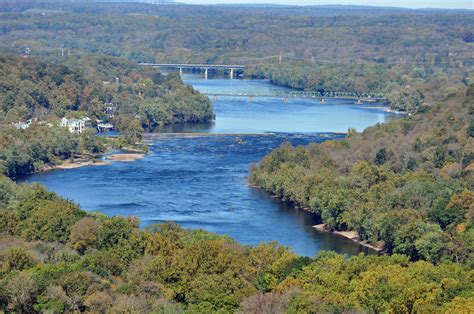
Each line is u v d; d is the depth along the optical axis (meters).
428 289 193.88
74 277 191.50
